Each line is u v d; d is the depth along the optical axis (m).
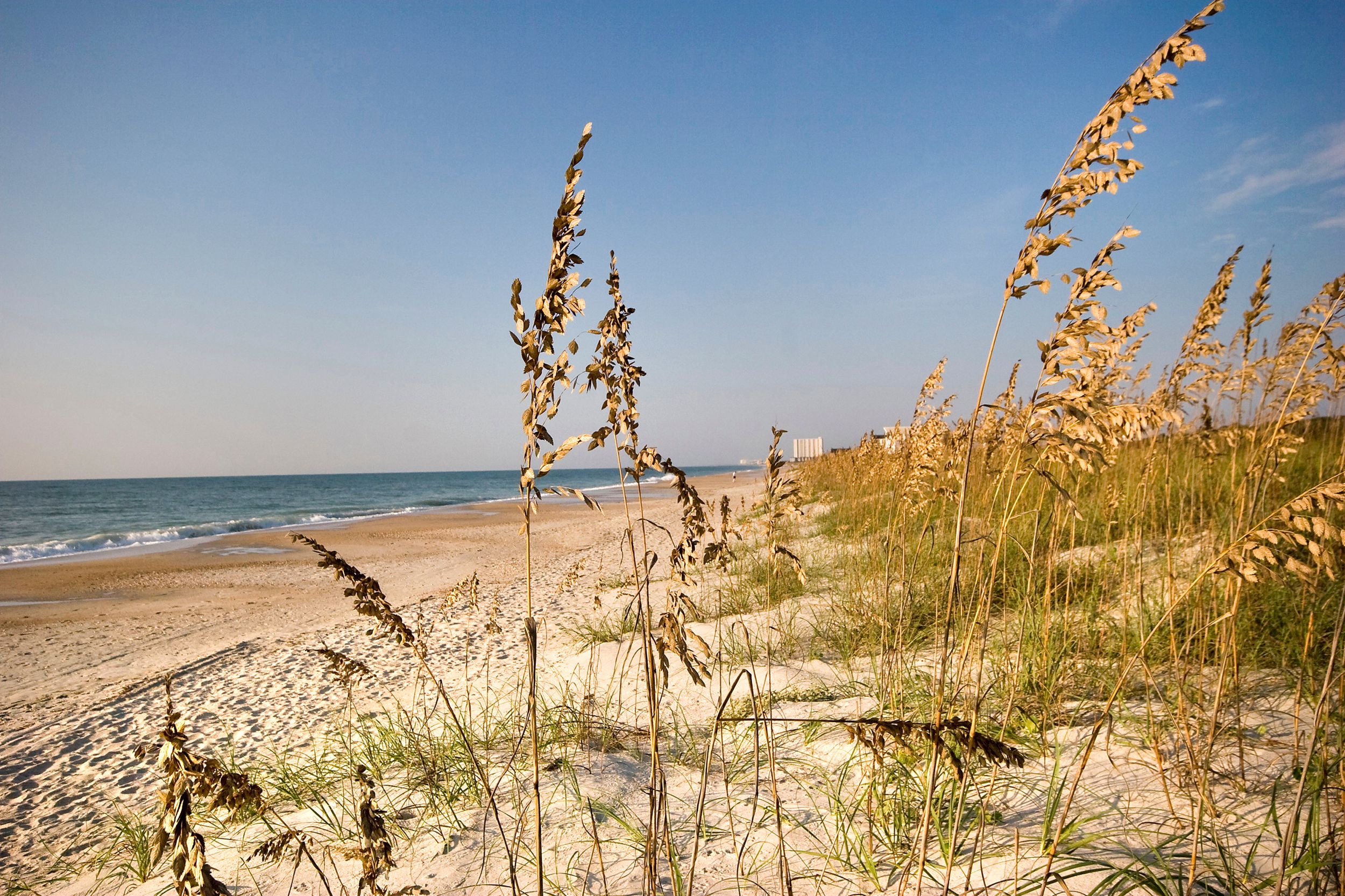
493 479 143.50
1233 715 3.24
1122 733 3.22
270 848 2.33
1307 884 2.10
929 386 5.93
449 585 13.42
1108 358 2.16
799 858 2.63
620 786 3.41
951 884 2.35
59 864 3.95
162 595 13.90
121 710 6.83
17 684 8.07
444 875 2.78
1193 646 3.63
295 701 6.68
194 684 7.58
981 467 3.85
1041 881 2.24
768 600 3.10
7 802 4.96
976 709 2.76
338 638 9.16
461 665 7.34
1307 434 5.29
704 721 4.27
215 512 45.25
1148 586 4.70
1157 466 5.42
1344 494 1.76
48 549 23.91
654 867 2.15
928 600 5.44
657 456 2.06
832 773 3.30
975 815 2.73
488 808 3.32
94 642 10.02
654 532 20.47
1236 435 4.79
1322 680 3.34
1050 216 1.82
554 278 1.66
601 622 7.80
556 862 2.78
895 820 2.76
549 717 4.36
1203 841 2.39
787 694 4.46
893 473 6.33
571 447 1.71
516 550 19.38
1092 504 5.69
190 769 1.63
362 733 4.55
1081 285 1.88
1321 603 3.76
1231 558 1.93
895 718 3.33
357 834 3.26
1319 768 2.45
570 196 1.66
